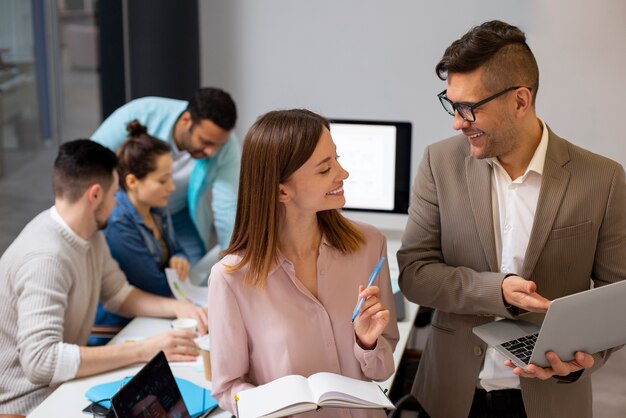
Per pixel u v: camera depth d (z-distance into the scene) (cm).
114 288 281
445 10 381
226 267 166
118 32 427
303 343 167
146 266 295
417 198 198
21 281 240
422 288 189
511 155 182
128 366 238
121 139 338
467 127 172
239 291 166
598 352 182
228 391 168
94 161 247
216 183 337
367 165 330
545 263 183
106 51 430
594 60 366
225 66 416
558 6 364
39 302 237
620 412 323
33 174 441
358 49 397
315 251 171
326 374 161
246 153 162
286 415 153
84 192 246
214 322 168
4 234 439
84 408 213
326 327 168
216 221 338
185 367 237
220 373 167
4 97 426
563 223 180
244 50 411
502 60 168
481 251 187
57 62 434
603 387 333
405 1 385
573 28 365
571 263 183
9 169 434
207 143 313
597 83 368
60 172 246
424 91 395
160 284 298
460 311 185
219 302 167
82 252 252
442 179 191
